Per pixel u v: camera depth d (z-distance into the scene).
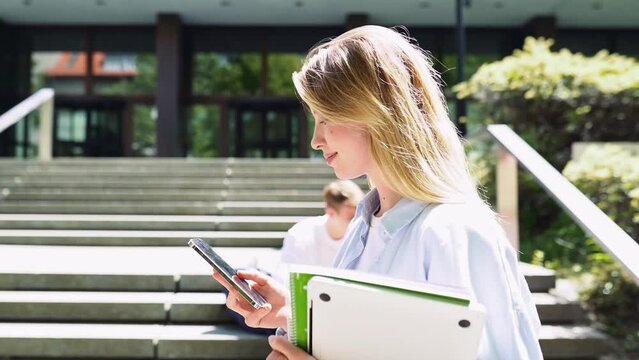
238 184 7.80
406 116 1.01
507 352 0.92
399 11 14.65
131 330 3.59
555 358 3.31
